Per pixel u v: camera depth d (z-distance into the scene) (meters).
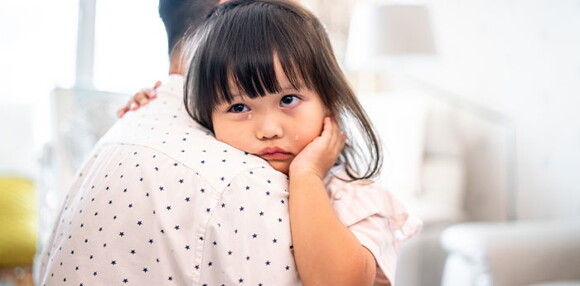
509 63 2.79
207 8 0.77
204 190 0.59
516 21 2.74
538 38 2.63
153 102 0.75
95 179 0.64
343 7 3.39
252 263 0.58
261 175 0.61
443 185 2.82
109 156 0.66
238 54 0.64
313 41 0.68
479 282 1.93
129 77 3.09
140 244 0.59
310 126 0.68
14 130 3.26
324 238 0.59
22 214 2.61
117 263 0.59
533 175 2.69
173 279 0.58
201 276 0.58
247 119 0.67
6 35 3.20
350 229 0.67
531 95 2.68
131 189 0.60
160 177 0.60
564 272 1.96
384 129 2.93
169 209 0.59
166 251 0.59
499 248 1.92
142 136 0.66
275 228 0.60
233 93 0.65
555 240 1.97
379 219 0.69
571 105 2.47
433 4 3.19
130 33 3.07
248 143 0.67
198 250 0.58
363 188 0.71
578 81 2.43
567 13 2.47
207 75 0.66
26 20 3.20
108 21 3.07
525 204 2.74
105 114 2.35
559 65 2.53
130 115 0.76
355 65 3.08
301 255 0.59
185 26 0.78
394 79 3.42
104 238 0.60
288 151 0.68
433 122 3.05
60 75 3.19
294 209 0.61
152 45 3.05
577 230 2.04
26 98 3.26
